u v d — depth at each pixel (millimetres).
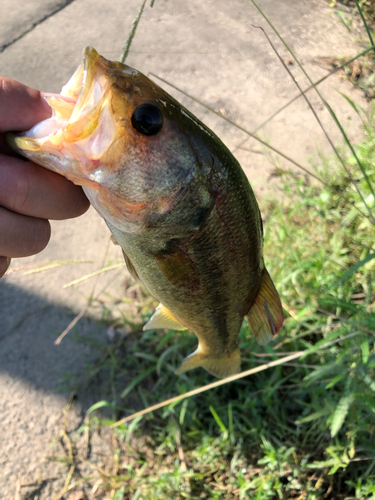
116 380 424
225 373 323
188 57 706
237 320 265
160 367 420
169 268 218
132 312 463
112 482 368
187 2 816
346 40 719
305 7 793
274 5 801
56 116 175
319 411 318
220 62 698
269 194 527
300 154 568
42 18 786
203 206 202
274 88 654
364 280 408
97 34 747
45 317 467
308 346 372
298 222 493
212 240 212
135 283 483
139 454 384
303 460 345
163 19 775
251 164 565
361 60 679
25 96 170
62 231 538
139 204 194
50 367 435
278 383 357
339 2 797
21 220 180
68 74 681
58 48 725
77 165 175
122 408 395
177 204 198
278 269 414
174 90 656
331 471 311
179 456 375
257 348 389
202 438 376
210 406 358
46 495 368
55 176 182
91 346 444
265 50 712
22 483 373
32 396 417
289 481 350
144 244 213
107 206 195
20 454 388
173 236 207
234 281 231
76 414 407
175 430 376
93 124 172
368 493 333
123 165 184
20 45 735
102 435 396
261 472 356
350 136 578
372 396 296
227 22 768
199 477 355
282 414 372
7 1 831
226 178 205
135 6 806
